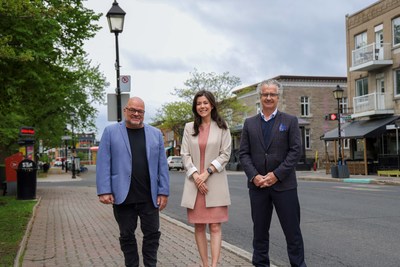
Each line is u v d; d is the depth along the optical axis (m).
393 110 31.17
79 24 13.19
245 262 6.38
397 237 8.31
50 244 7.81
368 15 33.62
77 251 7.21
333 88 49.12
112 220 11.02
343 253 7.18
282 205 5.20
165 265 6.27
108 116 12.22
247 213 12.33
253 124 5.38
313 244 7.93
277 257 7.07
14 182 18.23
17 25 10.00
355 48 35.56
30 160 16.06
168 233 9.04
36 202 15.12
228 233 9.34
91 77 35.09
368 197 15.43
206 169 5.49
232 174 38.56
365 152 30.27
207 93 5.57
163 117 55.22
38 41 10.61
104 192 5.25
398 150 29.67
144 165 5.33
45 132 31.50
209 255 6.90
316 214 11.52
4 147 27.72
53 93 13.49
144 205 5.35
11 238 7.95
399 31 30.77
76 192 20.70
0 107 12.41
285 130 5.23
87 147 104.19
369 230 9.09
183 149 5.64
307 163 42.56
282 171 5.12
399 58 30.61
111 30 12.51
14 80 10.72
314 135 48.34
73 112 32.91
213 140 5.52
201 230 5.61
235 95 52.19
